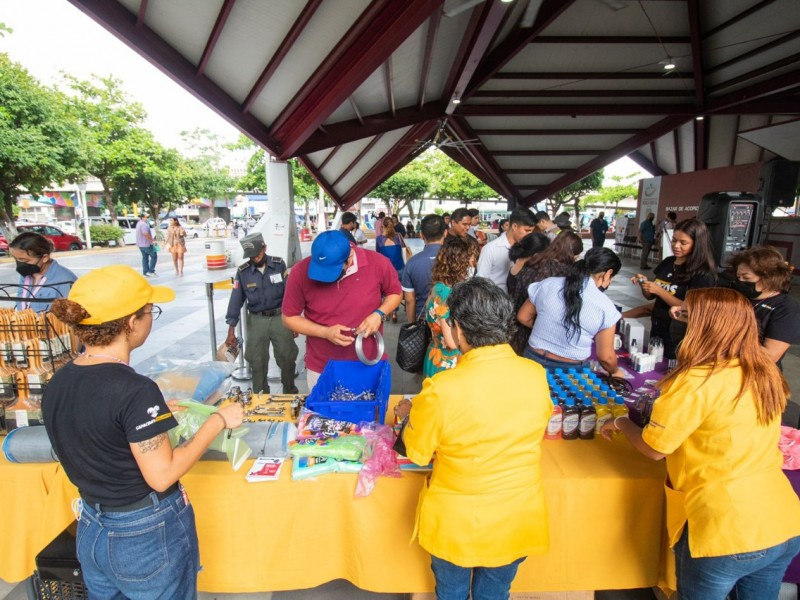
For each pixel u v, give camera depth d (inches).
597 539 72.9
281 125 299.1
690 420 56.4
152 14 202.5
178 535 54.5
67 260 676.1
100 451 48.4
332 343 104.3
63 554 67.8
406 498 70.6
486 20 195.3
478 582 61.9
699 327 57.6
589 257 96.0
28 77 609.6
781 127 441.7
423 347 115.7
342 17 199.2
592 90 415.2
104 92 963.3
